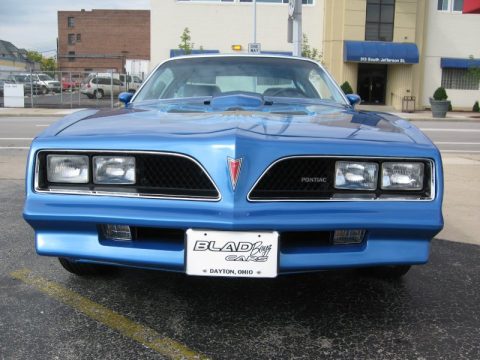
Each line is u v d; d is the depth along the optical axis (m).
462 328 2.91
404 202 2.62
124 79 30.47
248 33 29.06
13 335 2.76
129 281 3.56
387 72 30.17
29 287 3.44
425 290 3.48
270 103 3.70
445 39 30.06
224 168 2.47
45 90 29.45
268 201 2.49
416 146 2.68
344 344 2.71
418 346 2.69
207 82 4.18
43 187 2.69
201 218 2.46
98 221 2.58
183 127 2.75
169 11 28.97
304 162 2.56
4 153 10.53
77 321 2.94
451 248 4.45
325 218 2.50
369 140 2.68
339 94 4.17
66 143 2.66
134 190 2.61
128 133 2.67
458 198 6.46
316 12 28.83
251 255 2.47
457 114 27.62
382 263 2.63
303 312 3.10
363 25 28.66
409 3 28.92
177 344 2.69
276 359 2.55
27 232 4.75
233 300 3.27
